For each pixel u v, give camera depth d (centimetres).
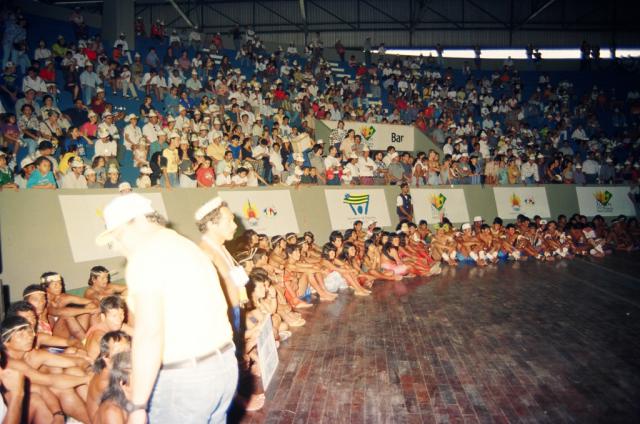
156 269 204
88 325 538
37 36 1398
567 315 681
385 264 966
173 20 2472
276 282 682
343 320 671
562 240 1236
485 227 1181
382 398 420
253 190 1001
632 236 1367
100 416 262
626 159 1744
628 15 2436
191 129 1213
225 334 226
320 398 421
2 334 352
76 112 1126
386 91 2005
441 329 620
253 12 2491
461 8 2464
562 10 2447
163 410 209
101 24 1558
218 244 343
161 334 199
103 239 226
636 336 586
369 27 2491
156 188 830
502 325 635
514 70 2173
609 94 2098
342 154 1326
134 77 1385
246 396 419
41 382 357
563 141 1755
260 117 1465
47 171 697
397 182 1305
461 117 1898
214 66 1755
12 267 594
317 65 1941
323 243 1091
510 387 440
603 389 435
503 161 1430
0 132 886
